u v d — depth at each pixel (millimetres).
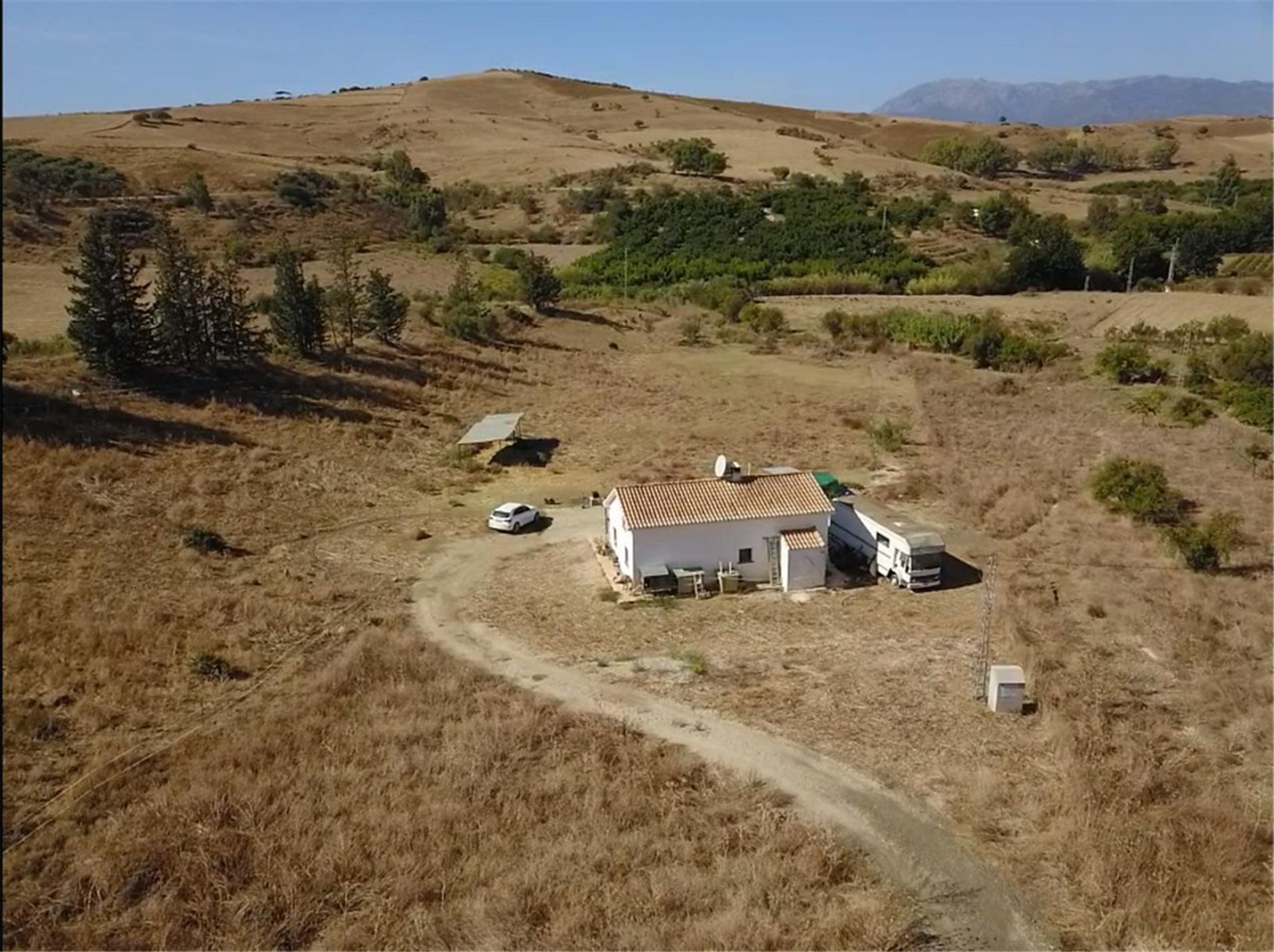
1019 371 67875
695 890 17094
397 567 34375
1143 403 55594
